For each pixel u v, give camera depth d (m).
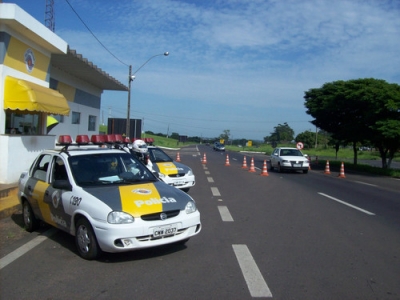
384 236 7.37
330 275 5.11
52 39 12.69
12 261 5.52
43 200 6.62
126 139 12.66
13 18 10.10
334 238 7.10
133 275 4.99
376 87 28.22
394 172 25.72
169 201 5.79
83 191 5.86
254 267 5.36
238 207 10.17
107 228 5.20
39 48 12.85
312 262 5.64
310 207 10.54
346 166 32.62
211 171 21.98
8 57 10.93
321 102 33.47
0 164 10.41
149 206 5.51
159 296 4.35
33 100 10.73
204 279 4.88
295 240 6.88
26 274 5.01
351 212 9.98
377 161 56.28
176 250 6.10
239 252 6.05
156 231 5.39
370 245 6.67
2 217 8.31
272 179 18.50
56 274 5.02
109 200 5.54
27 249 6.09
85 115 23.72
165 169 11.89
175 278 4.90
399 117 26.47
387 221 8.91
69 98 20.83
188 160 33.56
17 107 10.73
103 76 21.06
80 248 5.69
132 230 5.22
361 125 29.03
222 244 6.50
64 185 6.08
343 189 15.55
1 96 10.64
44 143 12.63
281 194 13.07
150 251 6.03
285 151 24.61
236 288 4.60
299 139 88.25
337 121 34.31
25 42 11.80
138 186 6.19
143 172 7.03
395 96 25.95
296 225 8.15
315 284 4.79
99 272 5.09
